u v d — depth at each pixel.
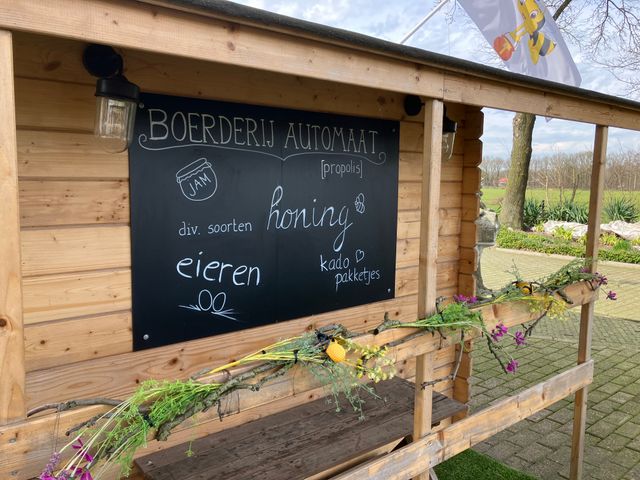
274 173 2.44
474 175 3.45
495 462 3.41
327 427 2.39
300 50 1.54
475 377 5.05
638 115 3.13
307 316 2.68
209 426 2.35
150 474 1.97
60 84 1.82
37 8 1.09
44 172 1.82
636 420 4.11
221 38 1.37
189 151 2.15
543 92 2.45
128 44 1.22
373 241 2.94
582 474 3.32
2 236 1.09
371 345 1.87
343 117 2.69
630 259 10.89
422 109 3.10
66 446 1.18
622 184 18.56
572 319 7.29
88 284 1.96
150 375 2.14
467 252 3.53
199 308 2.26
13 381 1.15
